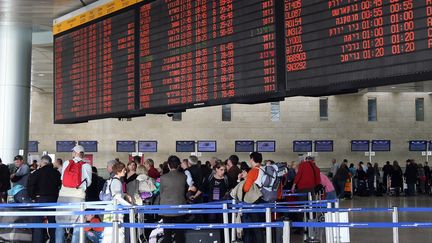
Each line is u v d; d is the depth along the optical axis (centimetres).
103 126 3136
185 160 1252
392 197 2622
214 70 847
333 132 3055
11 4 1170
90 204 901
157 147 3100
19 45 1404
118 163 934
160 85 946
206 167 1288
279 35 751
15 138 1393
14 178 1148
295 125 3061
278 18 753
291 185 1423
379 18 634
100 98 1084
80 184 934
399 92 3042
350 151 3044
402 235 1170
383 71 626
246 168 1147
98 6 1096
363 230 1264
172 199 838
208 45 859
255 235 916
